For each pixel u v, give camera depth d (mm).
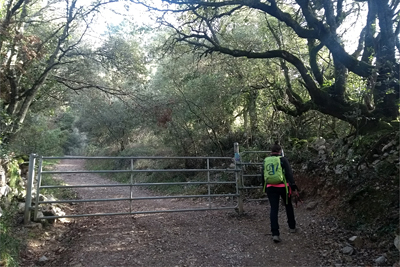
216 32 11594
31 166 5477
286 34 10930
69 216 5598
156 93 15508
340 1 8680
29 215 5359
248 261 4316
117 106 21125
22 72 8688
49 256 4473
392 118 6961
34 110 14172
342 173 6395
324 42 7293
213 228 5793
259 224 6035
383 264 3902
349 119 7418
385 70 6820
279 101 10734
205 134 13711
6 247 3955
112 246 4832
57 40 11078
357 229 4980
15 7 7969
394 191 4953
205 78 12195
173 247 4812
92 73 12961
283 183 5145
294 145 9547
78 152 35000
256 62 11102
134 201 9133
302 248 4703
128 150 21797
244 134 12414
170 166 14773
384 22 6688
